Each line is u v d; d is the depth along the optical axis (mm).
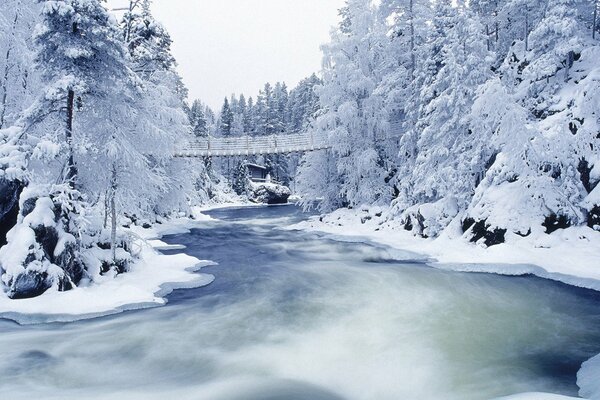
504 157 18422
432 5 30500
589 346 8633
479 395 6734
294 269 16953
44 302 10781
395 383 7312
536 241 16109
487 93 17828
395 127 30688
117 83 14078
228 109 89500
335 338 9430
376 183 30156
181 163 32156
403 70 28984
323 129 32594
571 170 16797
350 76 30156
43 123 14523
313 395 6914
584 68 20547
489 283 13852
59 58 12672
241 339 9383
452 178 21188
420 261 17906
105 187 14055
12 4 18125
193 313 11133
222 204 65875
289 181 80938
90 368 7883
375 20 31625
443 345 8867
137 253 15742
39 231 11555
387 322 10453
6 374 7496
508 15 28562
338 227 28875
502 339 9117
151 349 8789
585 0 22297
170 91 30281
